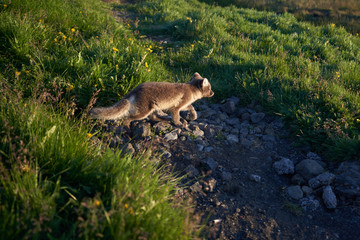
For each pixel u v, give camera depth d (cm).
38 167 266
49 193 247
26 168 256
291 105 514
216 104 573
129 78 501
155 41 906
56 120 344
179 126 464
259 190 366
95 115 381
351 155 382
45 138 296
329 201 338
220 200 341
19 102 350
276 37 887
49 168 284
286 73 621
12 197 240
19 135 301
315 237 301
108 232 225
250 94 575
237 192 358
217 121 511
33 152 281
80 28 749
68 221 243
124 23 1011
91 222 215
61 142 302
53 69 488
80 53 511
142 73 509
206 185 358
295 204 345
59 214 250
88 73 470
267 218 321
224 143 454
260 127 500
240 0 1850
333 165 396
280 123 505
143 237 210
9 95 359
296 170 394
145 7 1345
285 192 365
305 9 1683
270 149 448
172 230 235
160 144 418
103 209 229
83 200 253
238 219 315
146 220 239
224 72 657
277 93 548
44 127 312
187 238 240
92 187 273
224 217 315
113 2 1471
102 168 288
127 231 223
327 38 927
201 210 321
